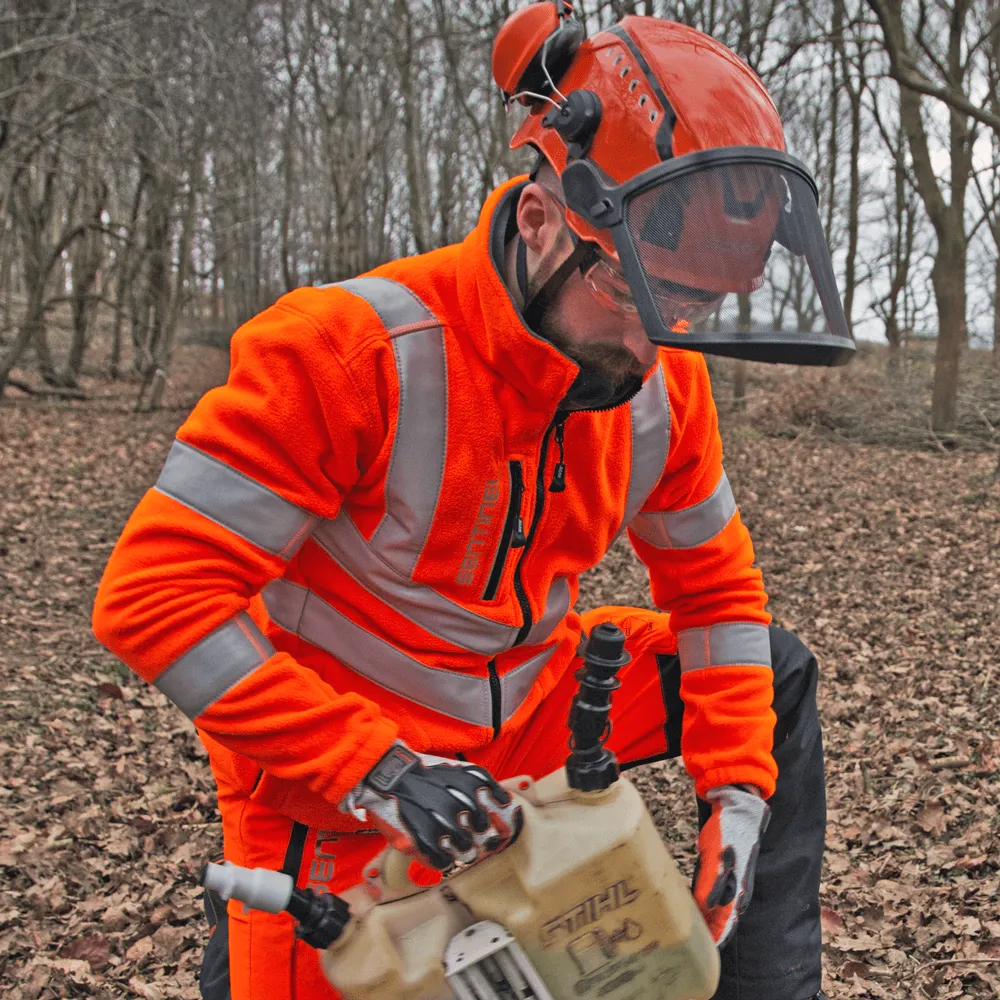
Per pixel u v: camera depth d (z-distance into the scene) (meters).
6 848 3.84
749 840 1.64
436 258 1.58
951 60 15.99
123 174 25.48
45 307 20.73
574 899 1.30
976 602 7.71
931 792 4.20
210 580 1.39
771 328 1.27
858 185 26.28
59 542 9.66
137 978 3.09
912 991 2.82
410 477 1.51
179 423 18.72
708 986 1.39
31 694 5.59
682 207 1.26
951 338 16.23
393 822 1.31
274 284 41.91
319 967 1.58
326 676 1.66
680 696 1.87
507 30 1.42
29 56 15.91
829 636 6.99
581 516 1.67
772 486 13.53
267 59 20.06
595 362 1.46
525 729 1.85
